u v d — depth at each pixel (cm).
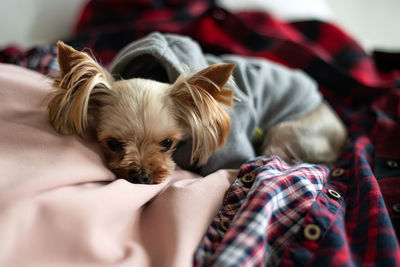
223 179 33
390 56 56
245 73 42
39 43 57
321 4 67
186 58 38
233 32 56
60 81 32
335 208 30
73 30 58
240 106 39
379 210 29
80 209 26
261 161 34
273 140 45
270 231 28
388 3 77
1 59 47
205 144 38
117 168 34
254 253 26
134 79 36
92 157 31
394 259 26
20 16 55
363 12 78
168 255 26
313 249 27
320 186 32
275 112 44
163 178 34
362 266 26
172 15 56
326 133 45
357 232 29
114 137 34
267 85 44
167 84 37
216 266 25
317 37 58
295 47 53
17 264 24
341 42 57
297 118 45
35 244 25
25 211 25
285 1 63
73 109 32
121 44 52
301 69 53
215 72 34
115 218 27
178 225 28
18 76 35
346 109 51
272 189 29
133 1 56
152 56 37
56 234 25
